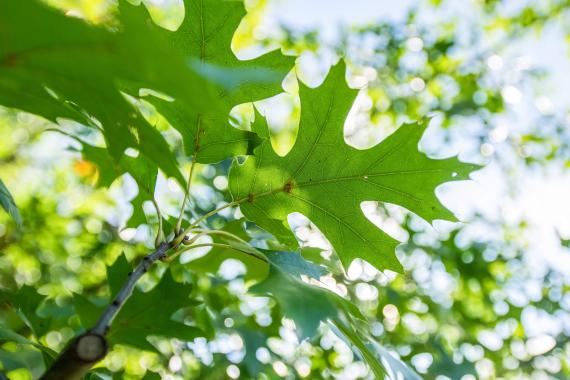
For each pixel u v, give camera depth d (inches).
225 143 77.4
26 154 279.3
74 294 70.7
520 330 218.4
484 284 215.6
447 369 185.3
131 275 62.9
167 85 39.2
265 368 153.5
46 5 37.9
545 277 231.1
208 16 73.0
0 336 72.0
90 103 48.6
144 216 87.9
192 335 71.3
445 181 80.2
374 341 85.7
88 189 249.1
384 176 80.8
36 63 42.1
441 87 304.7
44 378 48.7
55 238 229.6
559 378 220.7
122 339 68.9
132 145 50.8
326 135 79.6
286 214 81.1
